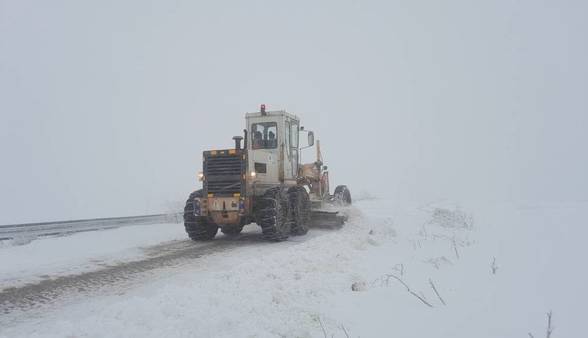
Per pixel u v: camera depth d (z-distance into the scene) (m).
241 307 3.75
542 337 3.07
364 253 6.59
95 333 3.23
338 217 10.09
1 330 3.72
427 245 7.46
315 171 11.62
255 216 8.63
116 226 10.07
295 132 10.76
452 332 3.22
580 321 3.34
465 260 5.88
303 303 4.01
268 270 5.03
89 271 5.87
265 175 9.19
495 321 3.41
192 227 8.63
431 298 4.11
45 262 6.46
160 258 6.77
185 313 3.57
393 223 10.20
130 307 3.66
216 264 6.28
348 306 3.92
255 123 10.08
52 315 4.10
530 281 4.53
